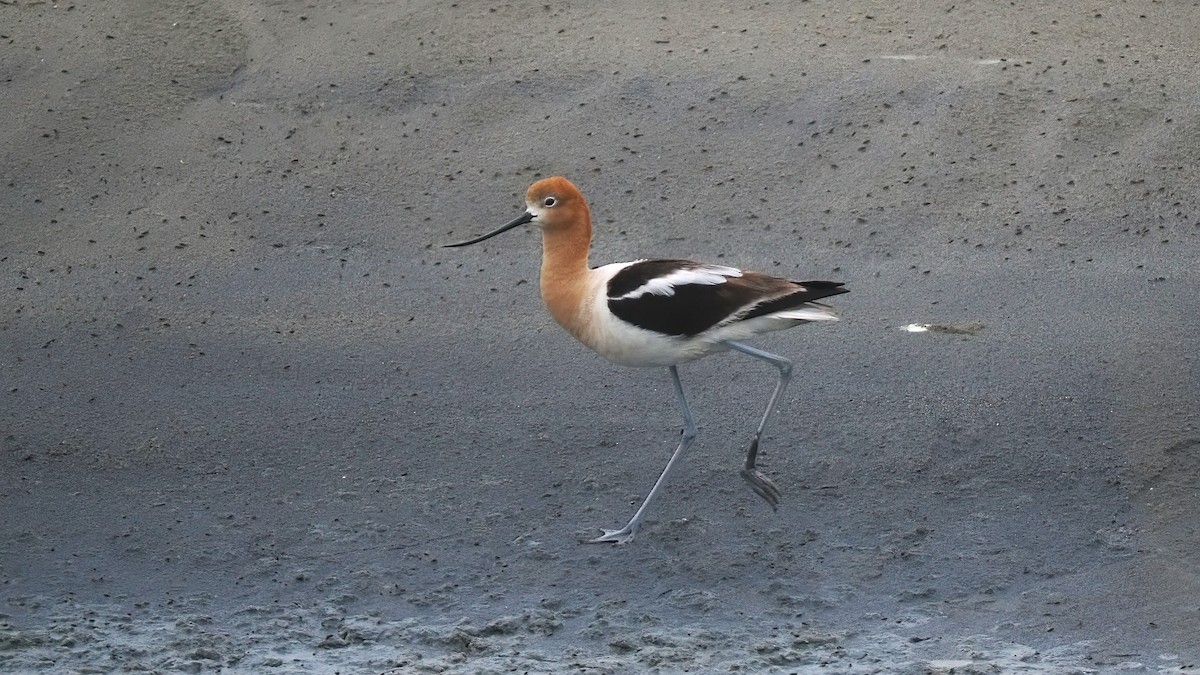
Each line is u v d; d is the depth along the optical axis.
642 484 11.27
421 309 14.44
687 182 16.53
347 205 16.47
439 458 11.72
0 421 12.29
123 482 11.44
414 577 10.16
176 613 9.76
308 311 14.43
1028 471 11.22
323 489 11.31
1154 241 15.21
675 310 10.29
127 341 13.80
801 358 13.15
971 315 13.84
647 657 9.09
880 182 16.36
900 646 9.18
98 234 16.02
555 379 13.00
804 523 10.68
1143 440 11.51
